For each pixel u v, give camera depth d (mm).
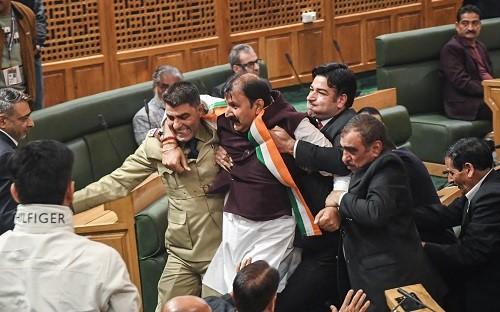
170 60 11914
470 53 10891
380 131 5109
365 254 5168
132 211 5828
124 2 11430
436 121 10664
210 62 12312
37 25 8875
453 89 10820
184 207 5797
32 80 8523
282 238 5504
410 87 10984
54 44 10969
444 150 10484
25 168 3711
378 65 11000
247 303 4223
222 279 5641
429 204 5793
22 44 8422
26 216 3721
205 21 12180
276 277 4273
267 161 5395
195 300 3693
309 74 13242
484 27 11617
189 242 5836
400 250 5156
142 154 5816
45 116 7562
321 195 5453
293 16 12992
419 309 4766
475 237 5691
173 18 11898
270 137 5383
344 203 5098
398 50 10914
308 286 5605
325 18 13281
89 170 7934
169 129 5730
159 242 6664
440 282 5309
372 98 9719
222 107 5746
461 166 5918
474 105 10641
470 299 5926
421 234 5961
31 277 3664
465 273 5941
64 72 11055
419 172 5723
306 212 5465
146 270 6691
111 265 3703
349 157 5129
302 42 13109
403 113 9711
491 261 5801
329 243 5578
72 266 3670
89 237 5797
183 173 5730
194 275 5914
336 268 5621
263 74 10367
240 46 9414
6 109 5809
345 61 13617
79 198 5742
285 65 13000
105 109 8211
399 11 14023
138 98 8586
